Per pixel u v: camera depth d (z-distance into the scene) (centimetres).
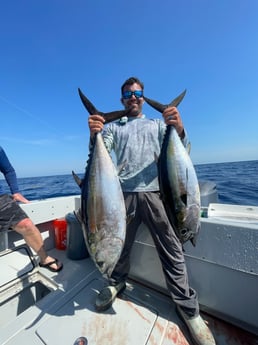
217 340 136
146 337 137
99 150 146
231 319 146
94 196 143
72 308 162
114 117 166
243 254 135
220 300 149
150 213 158
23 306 186
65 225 264
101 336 137
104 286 188
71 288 186
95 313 156
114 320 150
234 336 139
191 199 146
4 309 174
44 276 202
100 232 141
